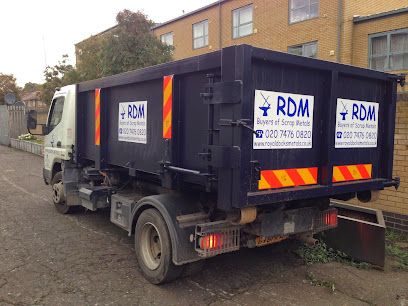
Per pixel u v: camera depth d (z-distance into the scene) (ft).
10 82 142.72
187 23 88.02
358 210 19.01
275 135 12.48
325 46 61.46
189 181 13.75
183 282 14.96
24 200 29.32
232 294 14.05
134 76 16.03
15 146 76.95
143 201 15.05
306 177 13.57
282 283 15.01
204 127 12.85
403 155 20.38
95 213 25.32
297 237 15.80
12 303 13.04
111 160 18.62
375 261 16.40
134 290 14.19
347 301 13.62
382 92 16.05
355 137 15.05
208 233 13.01
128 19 51.78
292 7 66.23
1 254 17.54
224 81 11.57
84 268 16.10
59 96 24.50
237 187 11.43
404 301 13.70
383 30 56.54
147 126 15.65
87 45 62.28
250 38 74.18
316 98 13.65
